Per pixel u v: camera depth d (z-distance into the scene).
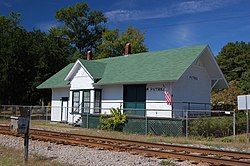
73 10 82.62
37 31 47.16
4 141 18.33
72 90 36.06
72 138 19.30
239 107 21.89
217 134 23.98
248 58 68.19
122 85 31.69
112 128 28.05
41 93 45.47
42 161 12.77
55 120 38.38
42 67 44.69
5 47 43.34
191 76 30.62
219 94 45.53
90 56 43.62
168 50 33.31
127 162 12.51
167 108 28.17
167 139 21.44
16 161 12.52
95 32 85.75
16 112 39.25
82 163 12.38
